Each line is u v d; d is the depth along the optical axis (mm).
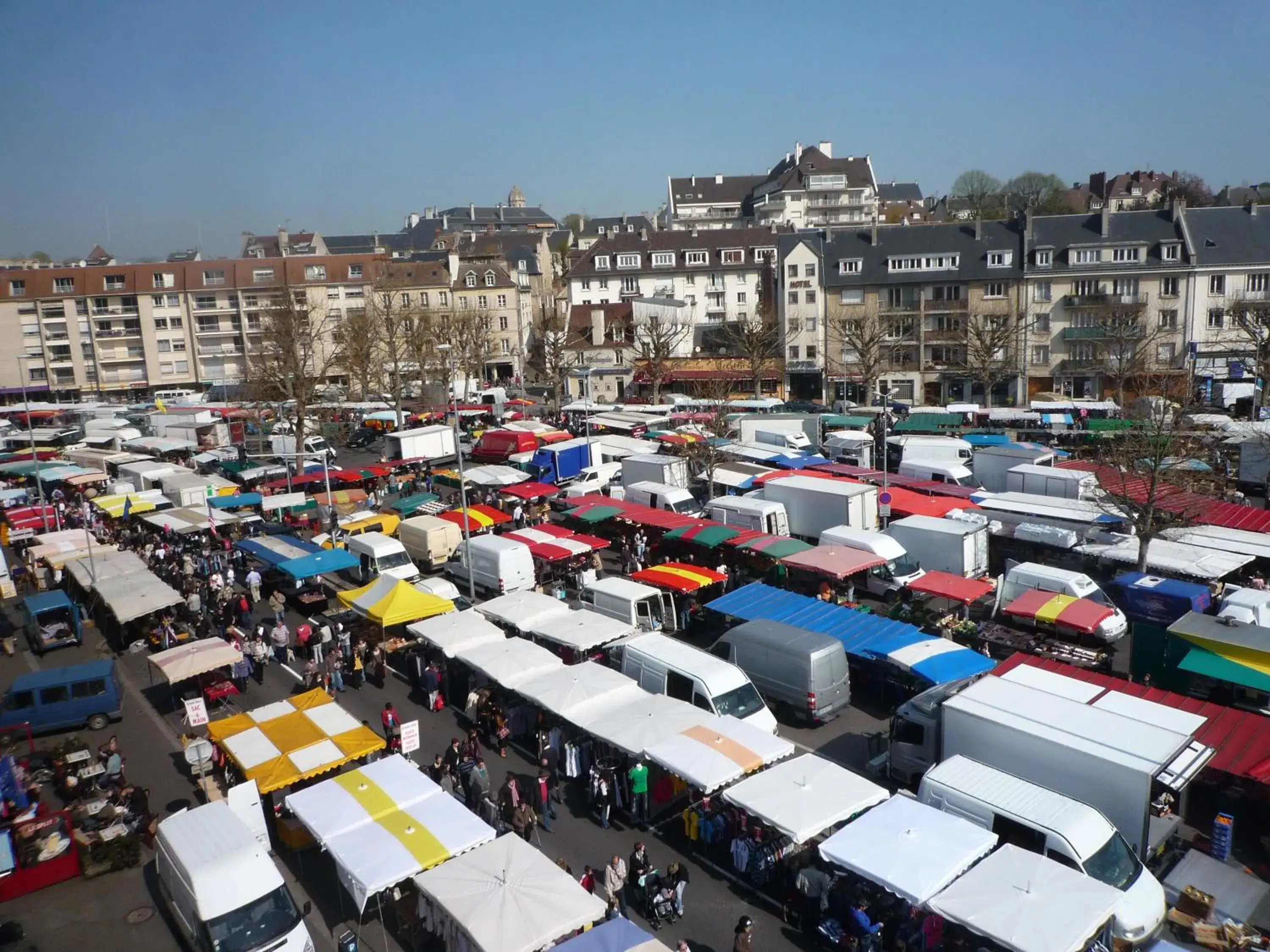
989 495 39844
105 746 22891
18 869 18953
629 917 17141
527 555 35031
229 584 36812
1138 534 32062
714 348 91312
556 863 17797
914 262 81438
